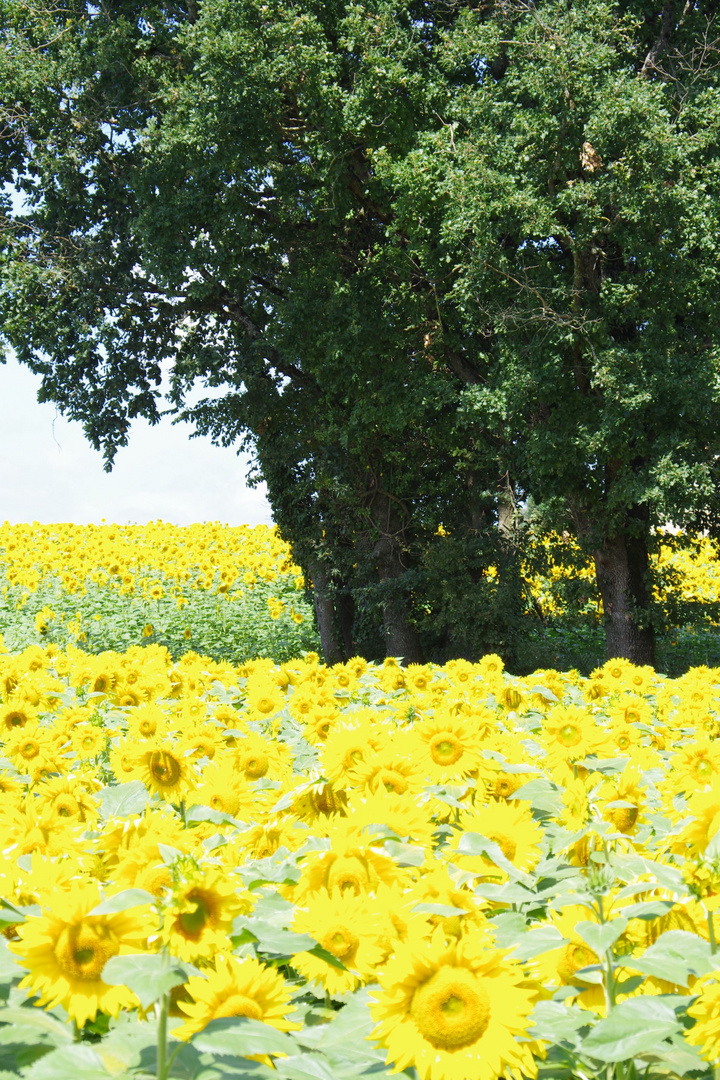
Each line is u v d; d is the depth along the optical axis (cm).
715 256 1572
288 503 2269
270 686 727
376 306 1864
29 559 2847
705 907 235
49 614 2144
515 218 1530
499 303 1628
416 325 1873
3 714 608
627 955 250
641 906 239
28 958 199
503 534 2086
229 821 335
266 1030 188
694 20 1759
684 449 1591
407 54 1698
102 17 2033
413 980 197
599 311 1627
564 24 1514
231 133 1717
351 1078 200
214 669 893
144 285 2053
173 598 2678
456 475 2131
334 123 1716
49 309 1992
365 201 1988
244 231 1762
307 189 1927
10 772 480
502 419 1700
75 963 200
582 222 1539
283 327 1892
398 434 1975
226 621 2494
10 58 1967
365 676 907
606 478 1758
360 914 246
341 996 244
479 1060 190
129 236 2053
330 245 1992
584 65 1477
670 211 1486
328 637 2302
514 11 1695
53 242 2086
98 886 257
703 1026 198
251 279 2027
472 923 248
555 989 242
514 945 237
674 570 1898
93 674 771
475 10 1778
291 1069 193
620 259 1789
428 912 232
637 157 1451
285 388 2134
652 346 1577
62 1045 190
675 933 238
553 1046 218
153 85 1991
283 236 1961
